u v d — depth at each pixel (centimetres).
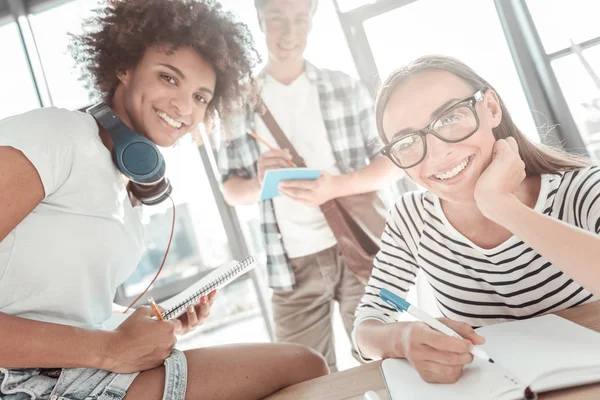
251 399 69
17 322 64
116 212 79
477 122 79
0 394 62
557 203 79
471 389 50
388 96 84
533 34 227
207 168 248
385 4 231
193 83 108
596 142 227
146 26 105
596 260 60
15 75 256
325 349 211
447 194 83
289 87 211
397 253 99
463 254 87
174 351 72
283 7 202
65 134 73
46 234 71
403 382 57
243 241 251
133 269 87
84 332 66
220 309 257
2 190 65
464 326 59
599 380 45
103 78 109
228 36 118
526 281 82
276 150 202
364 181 198
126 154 79
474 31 232
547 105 231
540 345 55
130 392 65
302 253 207
